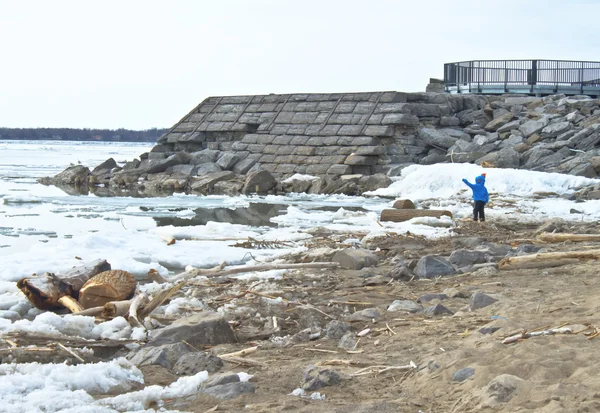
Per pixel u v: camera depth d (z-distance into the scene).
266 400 6.68
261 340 9.56
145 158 48.31
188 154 44.88
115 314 10.44
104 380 7.18
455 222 21.95
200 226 21.53
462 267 14.83
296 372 7.56
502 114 42.09
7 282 12.99
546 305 9.67
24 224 23.47
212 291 12.57
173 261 16.27
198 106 49.97
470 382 6.46
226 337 9.34
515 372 6.48
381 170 38.53
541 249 15.73
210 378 7.27
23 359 8.09
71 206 29.73
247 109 47.16
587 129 37.06
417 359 7.77
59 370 7.29
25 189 39.78
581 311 9.04
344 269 15.05
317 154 40.62
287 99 45.84
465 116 42.97
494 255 15.56
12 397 6.55
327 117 42.41
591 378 6.16
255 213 27.56
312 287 13.05
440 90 49.88
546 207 25.59
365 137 39.56
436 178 33.47
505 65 47.22
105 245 17.70
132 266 14.98
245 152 43.81
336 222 23.55
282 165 41.22
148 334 9.46
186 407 6.59
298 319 10.70
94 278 11.41
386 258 16.45
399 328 9.58
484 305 10.41
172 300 11.37
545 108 42.31
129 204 30.77
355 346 8.70
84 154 107.12
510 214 23.66
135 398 6.71
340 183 36.66
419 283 13.32
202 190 38.91
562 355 6.81
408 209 23.44
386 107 40.78
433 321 9.79
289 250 17.31
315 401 6.58
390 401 6.44
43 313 10.30
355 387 7.00
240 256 16.94
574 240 16.86
